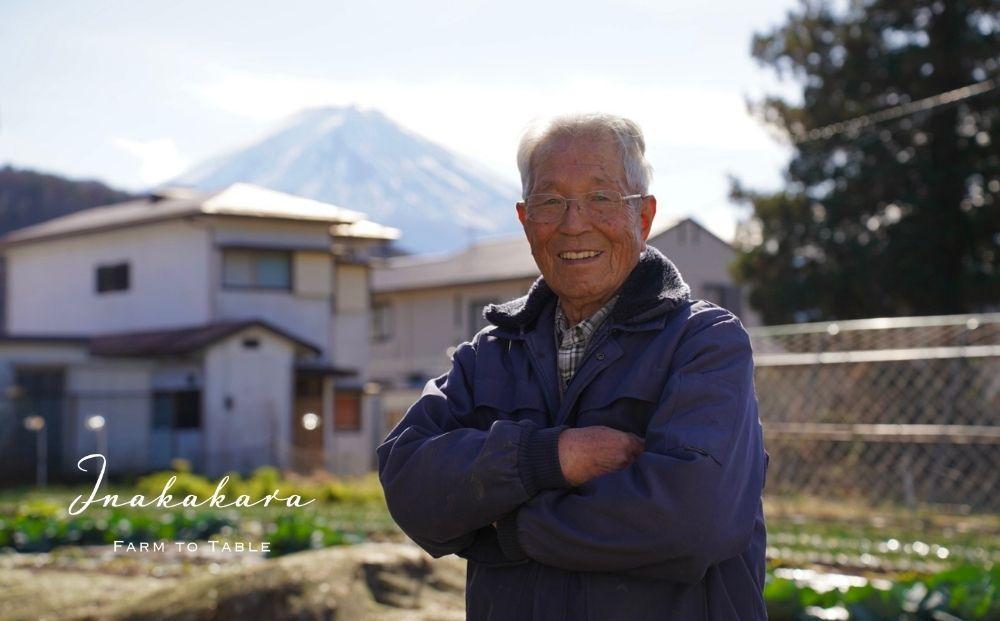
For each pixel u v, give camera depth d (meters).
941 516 14.45
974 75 27.89
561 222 2.86
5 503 19.03
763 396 17.27
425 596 6.24
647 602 2.61
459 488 2.68
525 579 2.73
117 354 30.53
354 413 35.94
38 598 6.72
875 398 16.14
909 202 27.42
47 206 76.81
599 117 2.91
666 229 30.14
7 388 29.39
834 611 5.93
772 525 13.57
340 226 36.88
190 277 33.16
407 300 45.38
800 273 29.31
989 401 15.80
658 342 2.77
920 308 27.59
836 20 29.75
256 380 31.08
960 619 5.80
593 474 2.61
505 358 3.03
